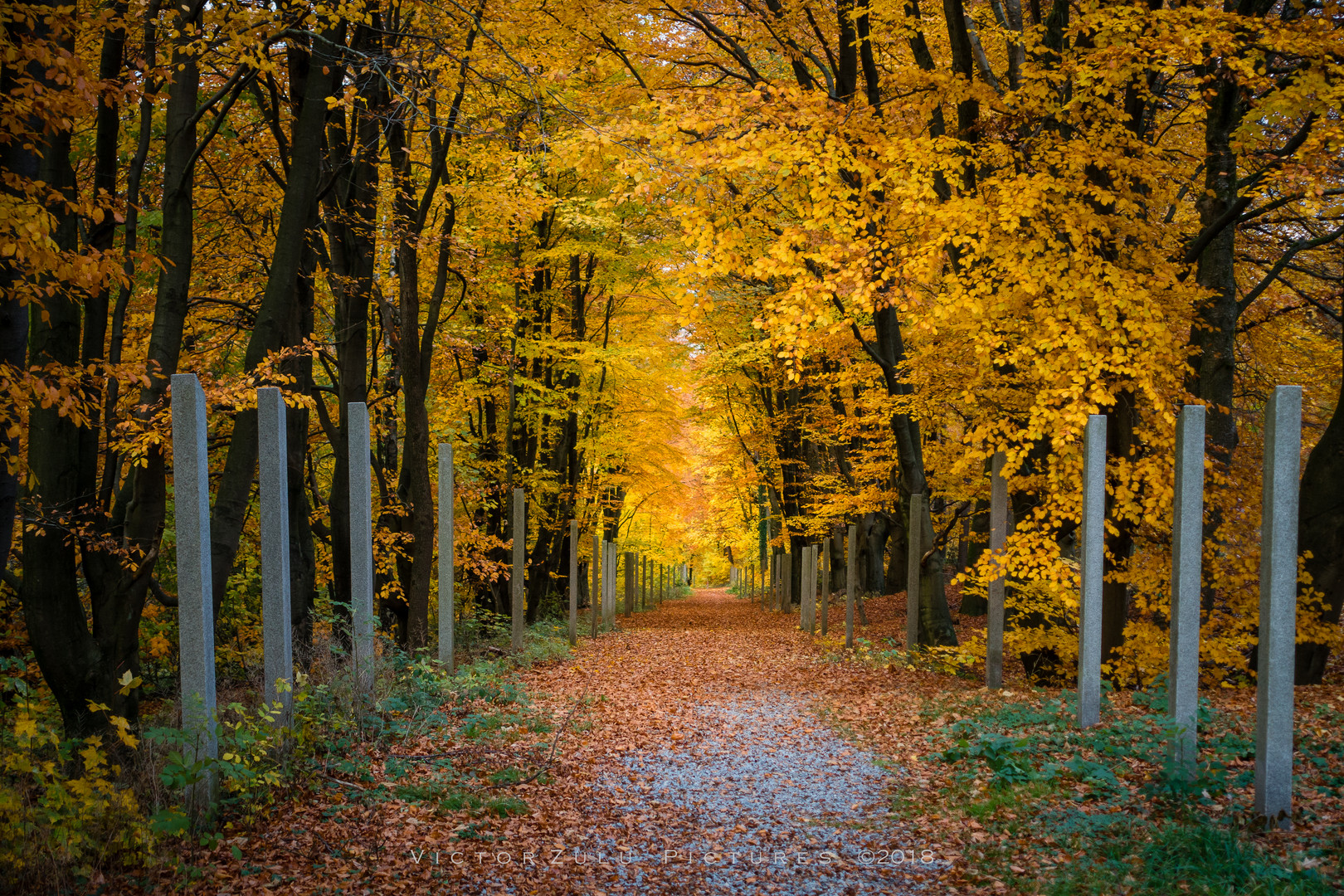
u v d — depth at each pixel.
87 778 4.83
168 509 12.23
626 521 32.84
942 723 8.62
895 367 13.31
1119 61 8.04
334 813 5.74
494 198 11.11
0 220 4.36
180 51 7.00
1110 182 9.38
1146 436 9.31
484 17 10.93
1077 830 5.23
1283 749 5.16
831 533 27.27
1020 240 8.59
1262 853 4.70
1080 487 9.12
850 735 8.69
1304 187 7.98
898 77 9.81
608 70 12.20
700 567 70.81
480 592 19.11
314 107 8.23
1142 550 10.42
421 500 11.87
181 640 5.54
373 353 13.88
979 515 18.88
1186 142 13.10
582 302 20.08
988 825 5.64
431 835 5.53
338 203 11.33
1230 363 11.26
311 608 11.38
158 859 4.72
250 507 13.39
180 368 10.62
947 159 8.58
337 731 7.35
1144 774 6.18
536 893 4.82
